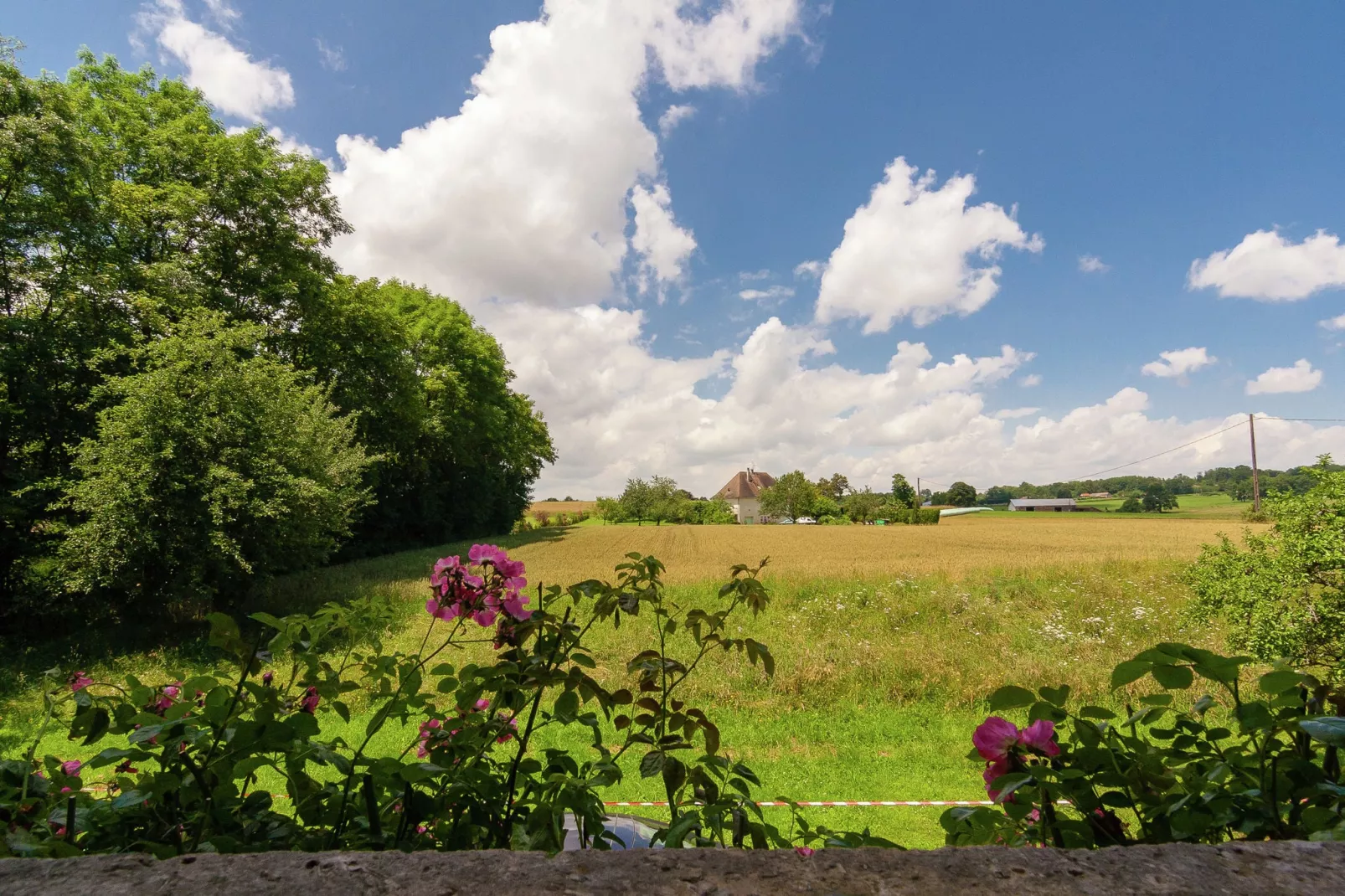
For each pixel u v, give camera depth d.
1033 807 1.25
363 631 1.69
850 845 1.32
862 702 8.84
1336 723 1.01
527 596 1.71
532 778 1.56
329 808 1.43
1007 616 13.73
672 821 1.38
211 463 12.00
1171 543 38.41
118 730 1.41
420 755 1.65
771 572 21.31
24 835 1.18
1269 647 7.14
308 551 14.42
